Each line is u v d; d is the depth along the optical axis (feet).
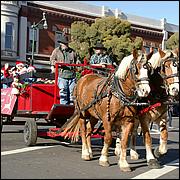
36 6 98.32
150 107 24.91
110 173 23.91
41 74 34.32
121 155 24.93
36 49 97.81
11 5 91.50
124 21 101.35
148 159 26.02
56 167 25.32
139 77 23.16
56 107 31.58
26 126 33.24
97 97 25.94
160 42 117.29
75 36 97.96
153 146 35.88
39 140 36.47
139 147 35.32
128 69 23.91
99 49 34.47
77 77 33.78
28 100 33.83
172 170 25.18
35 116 34.40
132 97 23.91
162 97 26.48
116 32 100.22
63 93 33.27
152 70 26.21
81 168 25.22
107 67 32.60
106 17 100.53
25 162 26.68
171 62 25.59
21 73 36.58
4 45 90.99
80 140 36.78
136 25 115.96
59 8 102.12
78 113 29.53
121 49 94.68
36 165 25.81
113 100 24.53
